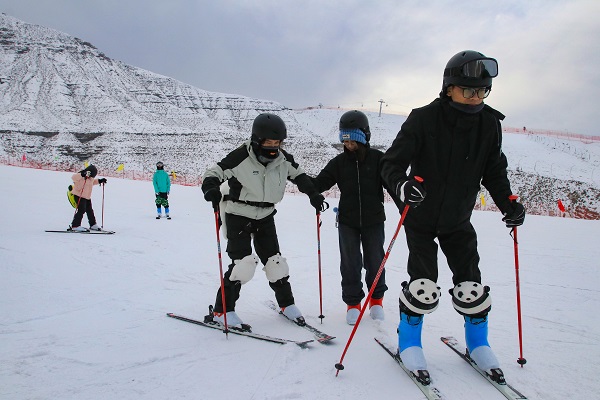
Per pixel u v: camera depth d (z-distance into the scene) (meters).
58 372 2.65
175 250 6.61
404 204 2.52
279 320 3.68
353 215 3.67
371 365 2.79
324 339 3.19
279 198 3.51
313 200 3.46
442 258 6.40
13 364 2.74
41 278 4.72
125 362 2.80
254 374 2.65
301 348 3.03
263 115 3.30
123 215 10.55
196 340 3.19
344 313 3.90
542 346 3.14
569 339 3.28
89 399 2.34
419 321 2.74
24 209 10.35
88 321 3.56
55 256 5.76
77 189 7.93
